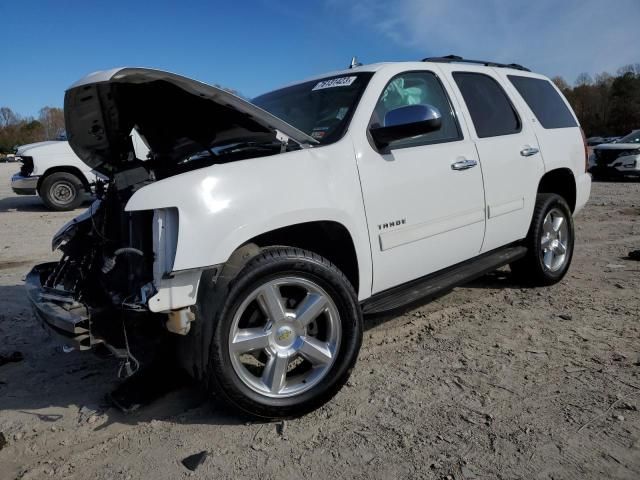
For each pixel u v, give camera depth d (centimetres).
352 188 307
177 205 247
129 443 265
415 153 348
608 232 777
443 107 388
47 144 1147
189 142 353
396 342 377
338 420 279
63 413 296
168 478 237
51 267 359
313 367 291
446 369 331
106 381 334
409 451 249
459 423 271
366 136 324
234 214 258
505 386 306
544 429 262
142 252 257
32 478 239
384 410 286
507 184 421
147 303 244
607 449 244
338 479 233
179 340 268
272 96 411
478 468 235
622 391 295
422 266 357
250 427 276
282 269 270
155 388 307
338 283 285
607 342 363
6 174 2925
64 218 1033
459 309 443
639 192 1288
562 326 396
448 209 367
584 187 528
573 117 536
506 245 445
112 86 268
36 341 400
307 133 336
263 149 322
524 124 457
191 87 263
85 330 256
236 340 267
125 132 323
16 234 855
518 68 509
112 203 312
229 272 261
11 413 296
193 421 283
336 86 362
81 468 246
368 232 316
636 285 494
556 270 497
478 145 398
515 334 384
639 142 1606
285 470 240
